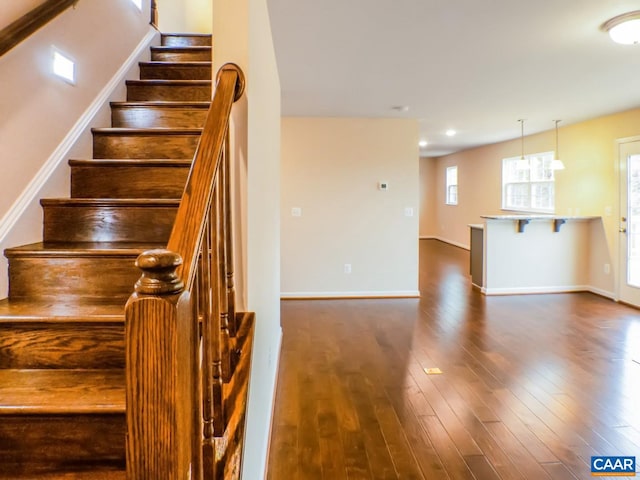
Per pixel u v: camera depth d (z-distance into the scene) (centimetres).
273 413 261
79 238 183
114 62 262
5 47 145
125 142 227
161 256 61
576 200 605
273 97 285
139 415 60
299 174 559
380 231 569
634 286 508
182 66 303
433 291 602
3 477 109
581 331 418
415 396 285
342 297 569
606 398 280
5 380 126
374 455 222
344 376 318
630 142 505
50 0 173
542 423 250
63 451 114
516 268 583
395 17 242
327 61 320
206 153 111
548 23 250
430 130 660
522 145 732
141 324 60
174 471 60
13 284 158
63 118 201
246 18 152
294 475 207
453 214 1062
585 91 410
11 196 164
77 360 135
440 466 212
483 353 361
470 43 283
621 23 246
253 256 167
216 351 116
